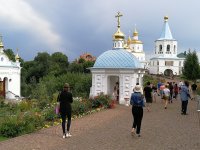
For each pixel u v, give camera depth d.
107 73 36.50
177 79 100.56
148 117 24.78
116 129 19.44
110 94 35.25
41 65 95.31
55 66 95.94
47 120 23.27
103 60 36.91
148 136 17.19
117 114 26.78
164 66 127.69
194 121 22.62
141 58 127.44
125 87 35.56
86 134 17.91
